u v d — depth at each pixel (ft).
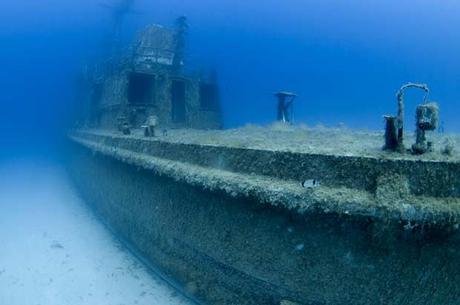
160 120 49.34
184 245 25.00
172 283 26.68
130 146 32.76
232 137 27.68
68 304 25.36
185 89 53.01
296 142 22.22
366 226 14.69
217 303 21.88
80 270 30.45
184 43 54.95
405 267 14.39
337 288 15.94
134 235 33.14
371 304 15.17
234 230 20.31
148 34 52.90
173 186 26.21
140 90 51.75
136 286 27.25
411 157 14.37
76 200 53.88
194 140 26.11
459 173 13.15
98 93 62.18
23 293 27.02
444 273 13.88
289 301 17.52
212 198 21.99
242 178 18.12
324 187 15.07
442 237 13.62
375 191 13.71
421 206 12.78
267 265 18.43
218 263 21.72
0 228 41.83
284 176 16.76
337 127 36.50
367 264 15.06
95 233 39.40
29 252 34.55
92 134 48.70
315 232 16.28
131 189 34.09
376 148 17.51
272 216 17.99
